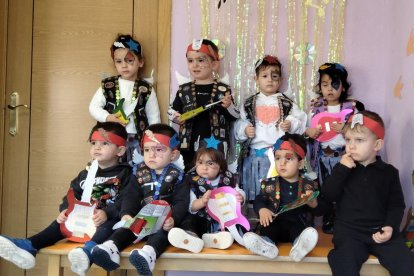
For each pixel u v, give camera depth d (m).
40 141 2.30
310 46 2.24
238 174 2.11
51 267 1.65
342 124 2.04
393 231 1.66
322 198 1.83
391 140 2.10
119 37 2.16
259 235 1.70
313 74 2.23
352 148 1.73
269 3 2.25
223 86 2.13
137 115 2.15
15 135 2.30
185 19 2.27
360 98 2.22
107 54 2.31
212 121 2.09
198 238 1.64
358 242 1.66
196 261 1.64
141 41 2.29
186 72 2.26
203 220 1.85
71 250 1.58
